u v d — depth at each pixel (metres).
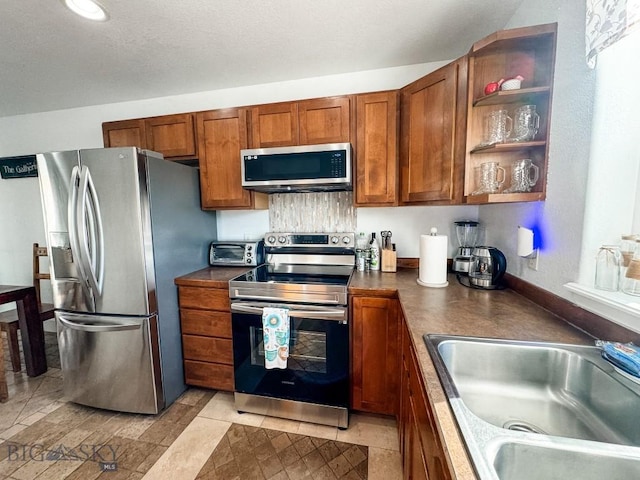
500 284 1.64
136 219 1.64
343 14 1.45
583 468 0.53
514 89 1.19
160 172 1.79
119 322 1.72
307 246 2.19
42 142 2.81
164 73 2.05
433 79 1.51
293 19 1.48
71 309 1.78
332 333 1.64
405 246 2.17
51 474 1.40
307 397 1.70
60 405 1.91
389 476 1.37
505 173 1.38
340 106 1.82
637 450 0.53
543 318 1.12
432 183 1.56
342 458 1.47
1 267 3.08
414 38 1.68
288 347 1.66
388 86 2.05
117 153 1.61
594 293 0.93
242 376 1.79
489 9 1.44
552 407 0.86
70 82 2.16
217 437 1.62
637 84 0.91
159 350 1.78
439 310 1.22
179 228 1.96
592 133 0.96
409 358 1.09
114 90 2.32
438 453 0.61
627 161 0.93
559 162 1.13
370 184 1.82
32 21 1.45
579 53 1.02
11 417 1.80
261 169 1.84
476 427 0.57
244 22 1.50
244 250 2.23
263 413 1.79
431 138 1.56
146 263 1.69
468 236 2.03
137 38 1.62
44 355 2.32
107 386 1.80
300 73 2.10
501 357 0.91
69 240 1.71
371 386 1.66
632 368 0.73
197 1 1.33
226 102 2.35
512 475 0.54
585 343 0.91
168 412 1.83
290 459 1.47
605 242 0.97
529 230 1.30
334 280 1.80
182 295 1.92
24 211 2.97
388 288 1.59
